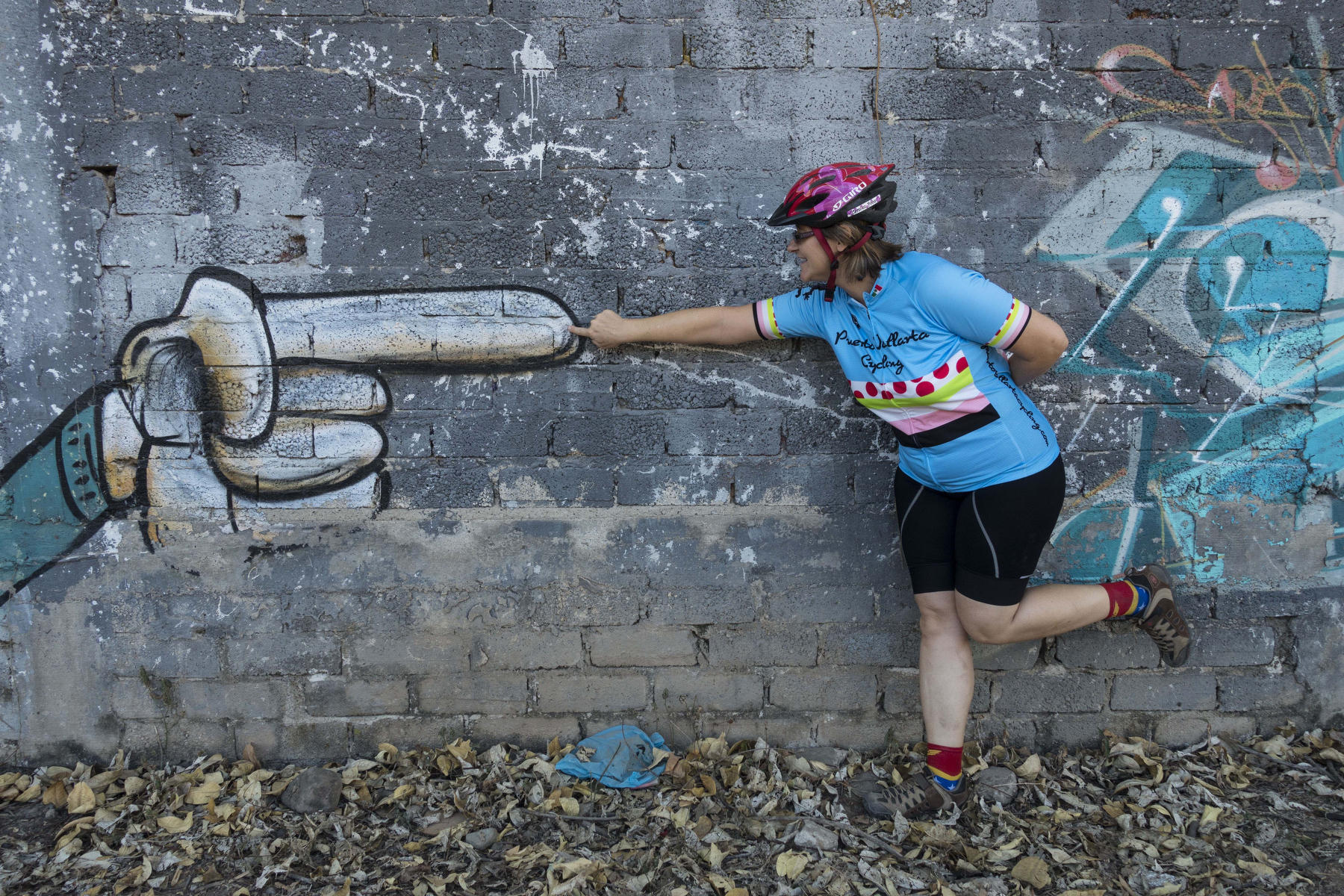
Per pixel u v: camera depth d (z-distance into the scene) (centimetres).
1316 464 265
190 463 257
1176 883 218
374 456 259
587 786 254
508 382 258
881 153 252
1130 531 268
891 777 262
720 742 270
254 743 268
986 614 235
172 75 243
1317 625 272
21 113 243
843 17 247
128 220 248
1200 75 250
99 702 265
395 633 266
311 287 252
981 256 256
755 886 219
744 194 252
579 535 264
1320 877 221
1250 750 271
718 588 267
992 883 217
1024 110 251
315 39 244
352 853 229
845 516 265
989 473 225
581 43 246
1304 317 259
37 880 221
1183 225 255
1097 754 274
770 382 260
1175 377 262
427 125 248
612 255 254
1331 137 253
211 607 263
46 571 259
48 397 253
